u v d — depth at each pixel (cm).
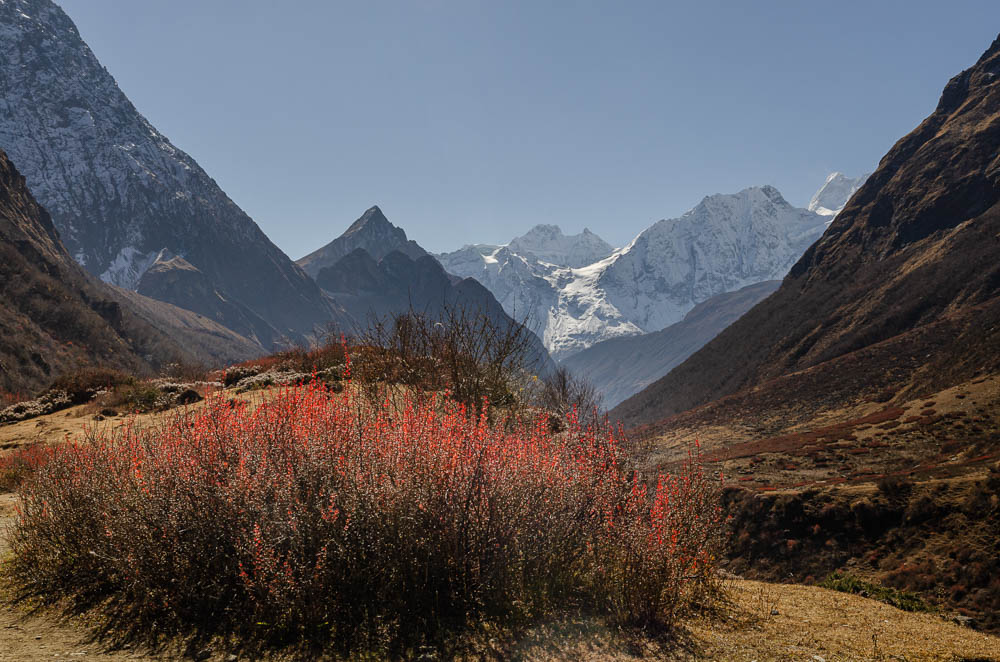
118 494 504
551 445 581
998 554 2384
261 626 418
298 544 436
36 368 6781
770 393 9800
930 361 7812
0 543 612
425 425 525
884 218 13975
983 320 7700
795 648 446
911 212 13038
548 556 485
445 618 441
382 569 448
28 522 546
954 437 4791
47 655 380
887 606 669
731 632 479
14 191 15888
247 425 544
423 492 460
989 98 14438
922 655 453
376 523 452
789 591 703
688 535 542
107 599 473
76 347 8581
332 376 888
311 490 459
